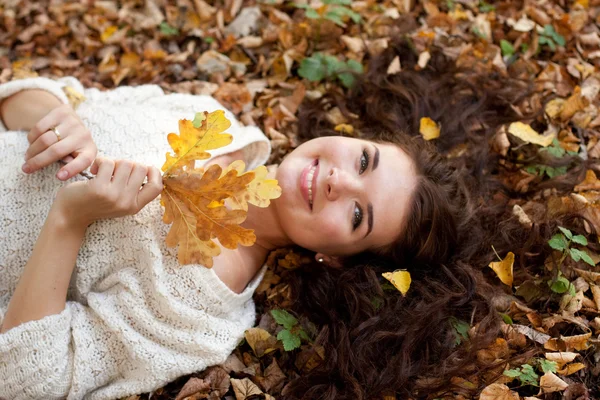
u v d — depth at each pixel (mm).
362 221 1906
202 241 1628
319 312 2055
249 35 2854
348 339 1899
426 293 1983
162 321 1785
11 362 1654
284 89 2650
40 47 2842
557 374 1793
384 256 2070
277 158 2426
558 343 1837
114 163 1641
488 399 1714
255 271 2076
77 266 1786
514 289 2061
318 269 2123
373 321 1939
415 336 1887
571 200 2131
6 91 2012
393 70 2588
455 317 1961
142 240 1779
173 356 1771
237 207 1562
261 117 2551
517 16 2852
